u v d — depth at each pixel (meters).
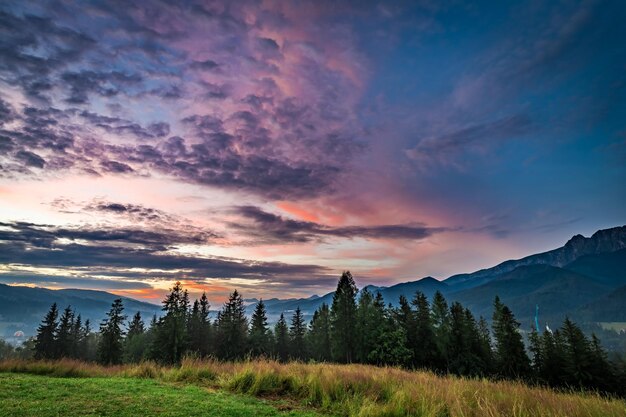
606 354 48.69
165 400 6.94
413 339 53.81
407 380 10.10
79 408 5.90
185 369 10.82
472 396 8.20
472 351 54.97
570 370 47.09
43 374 10.55
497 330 54.22
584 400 8.26
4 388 7.12
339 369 11.55
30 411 5.55
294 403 7.82
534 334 55.28
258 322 70.38
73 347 65.75
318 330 67.94
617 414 7.02
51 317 56.78
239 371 10.21
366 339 51.19
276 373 10.03
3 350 78.31
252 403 7.44
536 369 52.81
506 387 9.99
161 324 51.09
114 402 6.48
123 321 53.12
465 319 57.50
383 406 7.11
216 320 68.56
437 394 8.03
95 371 11.50
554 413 6.74
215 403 7.00
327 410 7.28
